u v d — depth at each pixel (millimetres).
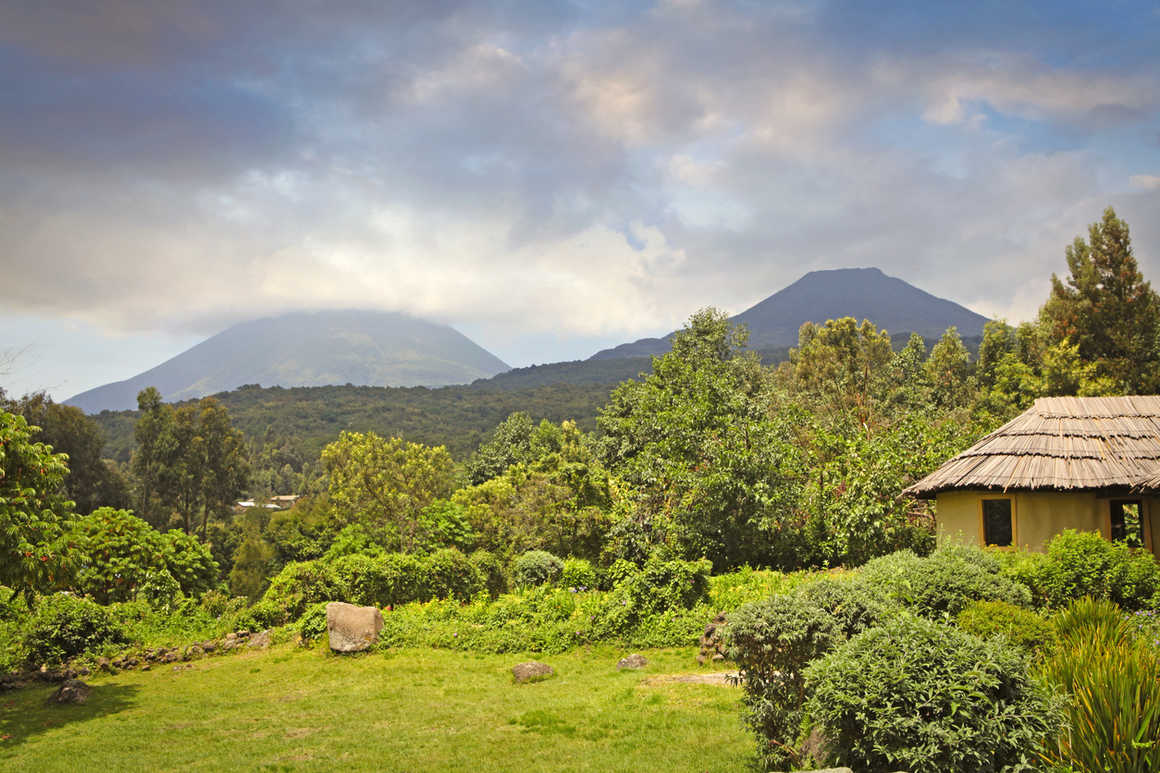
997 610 8953
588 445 51312
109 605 20391
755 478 23891
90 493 53750
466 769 8727
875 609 9172
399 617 17688
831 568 23156
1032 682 5980
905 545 22422
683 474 25406
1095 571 12781
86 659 15617
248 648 17266
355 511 52750
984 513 19594
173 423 67125
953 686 5809
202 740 10406
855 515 22016
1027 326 54656
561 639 15641
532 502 36062
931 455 23547
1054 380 45469
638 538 25969
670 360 37812
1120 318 46312
